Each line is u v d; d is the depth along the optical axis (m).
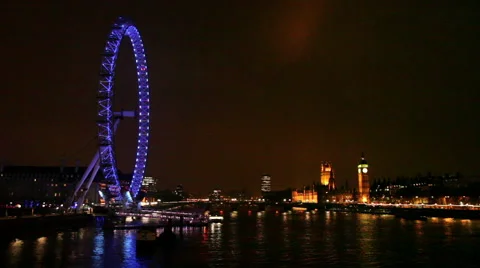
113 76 185.38
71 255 115.12
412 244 144.38
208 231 187.38
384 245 142.00
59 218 170.62
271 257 117.44
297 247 136.88
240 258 115.50
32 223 150.75
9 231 138.12
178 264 106.81
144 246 125.88
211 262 109.62
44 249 123.06
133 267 102.31
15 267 99.88
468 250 130.12
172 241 149.50
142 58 198.75
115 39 184.75
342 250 130.38
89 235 156.62
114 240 143.25
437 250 130.25
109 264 105.12
